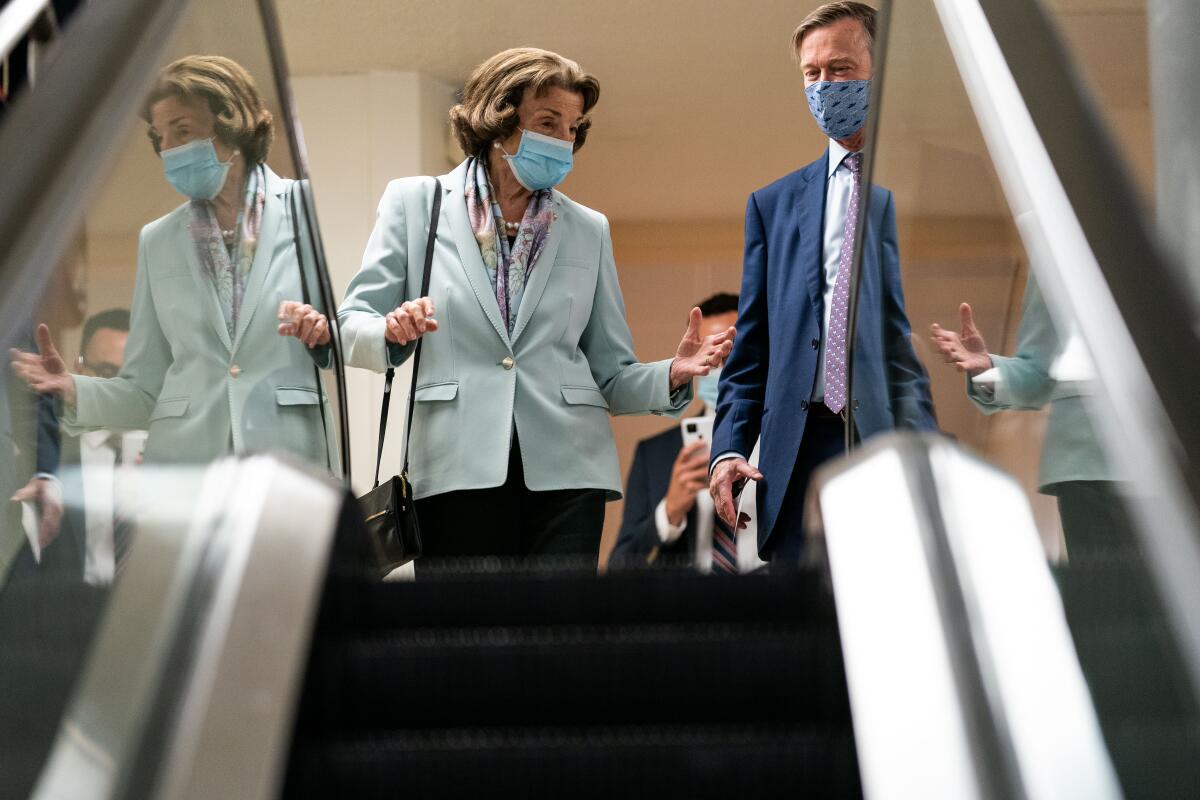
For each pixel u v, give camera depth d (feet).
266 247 8.98
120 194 6.21
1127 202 5.43
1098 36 7.49
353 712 7.04
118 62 6.08
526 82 11.12
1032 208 5.66
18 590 5.03
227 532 6.69
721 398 11.89
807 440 11.17
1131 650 4.64
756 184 29.48
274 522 6.93
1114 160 5.68
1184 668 4.12
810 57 11.75
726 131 26.84
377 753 6.16
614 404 11.59
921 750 5.38
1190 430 4.41
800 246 11.64
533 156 11.27
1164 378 4.60
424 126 22.88
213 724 5.40
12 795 4.56
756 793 6.15
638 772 6.15
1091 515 5.08
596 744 6.32
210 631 5.86
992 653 5.61
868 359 9.70
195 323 7.47
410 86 22.80
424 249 11.54
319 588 6.86
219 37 8.20
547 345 11.25
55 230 4.94
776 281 11.73
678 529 18.04
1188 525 4.16
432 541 11.06
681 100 25.52
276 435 8.75
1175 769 4.26
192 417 7.23
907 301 8.85
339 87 22.88
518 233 11.60
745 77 24.58
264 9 9.65
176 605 5.96
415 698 7.04
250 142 8.87
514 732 6.81
